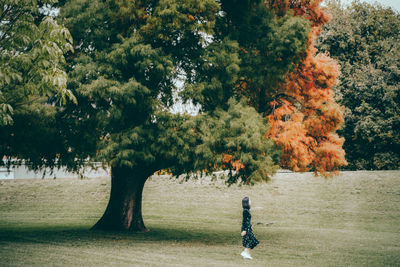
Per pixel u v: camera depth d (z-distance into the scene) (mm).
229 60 15344
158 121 14836
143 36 14758
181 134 14742
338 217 26781
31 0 9570
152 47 15391
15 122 13711
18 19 9688
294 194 33500
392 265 11406
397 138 37594
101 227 19047
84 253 11617
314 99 20125
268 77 17250
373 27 42438
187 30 14945
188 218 27188
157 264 10070
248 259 11656
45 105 14258
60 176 41469
